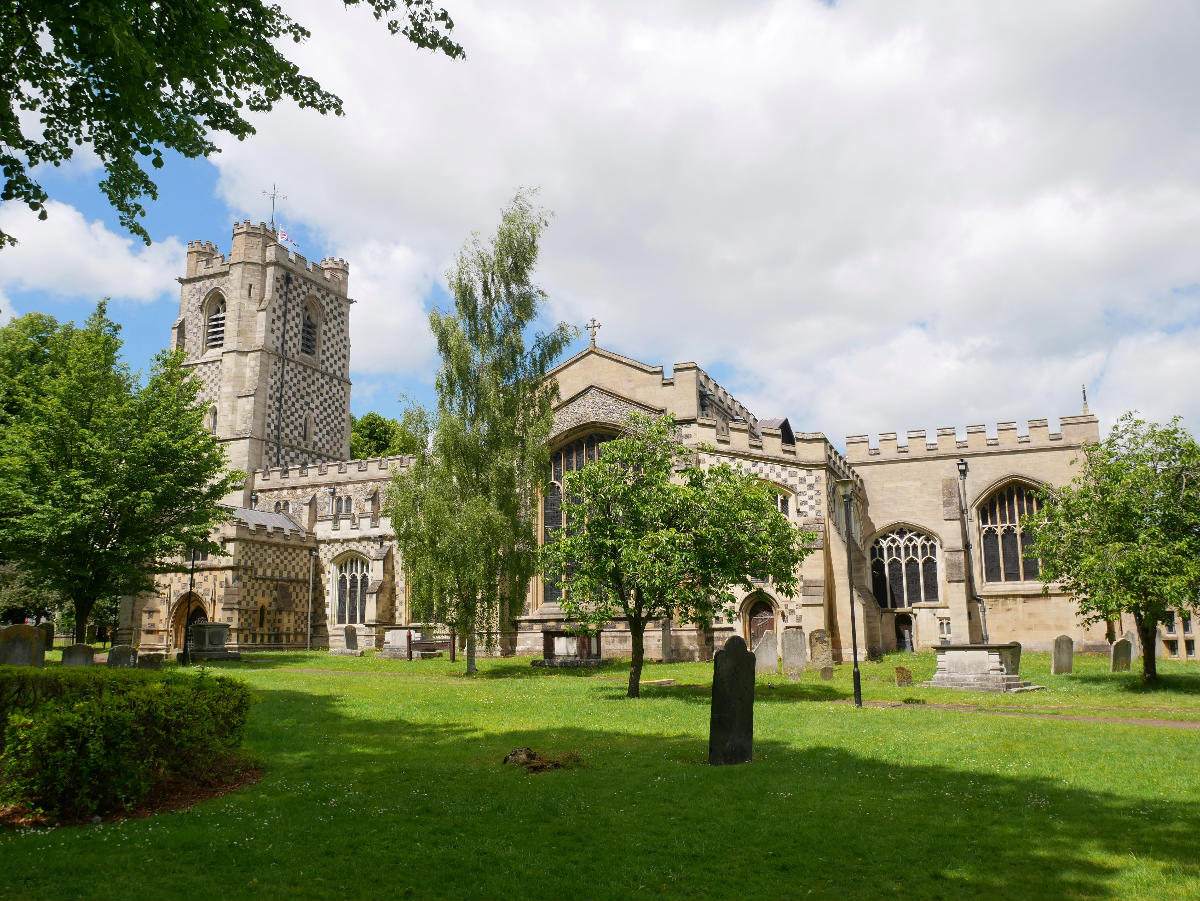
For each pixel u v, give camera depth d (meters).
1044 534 31.23
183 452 36.62
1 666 14.27
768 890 9.16
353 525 56.38
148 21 12.55
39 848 9.92
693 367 45.28
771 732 18.56
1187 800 12.67
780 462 43.91
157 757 12.58
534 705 22.95
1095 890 9.10
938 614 51.53
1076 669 36.06
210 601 51.09
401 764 14.91
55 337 43.56
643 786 13.41
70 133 14.58
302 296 73.75
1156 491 29.33
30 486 33.94
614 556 26.12
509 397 37.38
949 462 54.19
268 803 12.13
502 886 9.13
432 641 46.56
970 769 14.79
